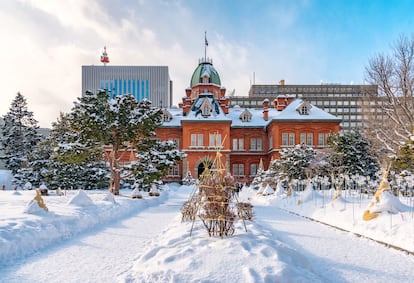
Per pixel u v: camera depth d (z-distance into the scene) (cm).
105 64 12662
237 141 5738
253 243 760
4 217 1029
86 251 855
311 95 12888
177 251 716
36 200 1156
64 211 1280
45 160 4116
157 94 12444
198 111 5362
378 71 3105
